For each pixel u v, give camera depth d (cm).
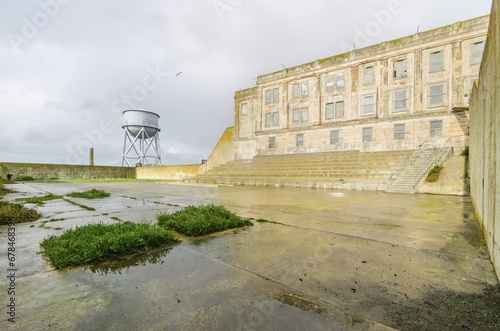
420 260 337
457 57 1808
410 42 1984
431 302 234
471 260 336
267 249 384
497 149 292
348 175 1722
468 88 1772
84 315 212
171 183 2328
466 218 616
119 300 237
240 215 659
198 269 309
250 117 3108
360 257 349
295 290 257
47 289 257
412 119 1967
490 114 364
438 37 1870
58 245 364
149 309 222
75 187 1767
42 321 203
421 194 1220
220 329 195
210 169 2942
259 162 2622
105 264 325
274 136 2809
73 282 273
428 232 482
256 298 241
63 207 801
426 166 1484
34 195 1176
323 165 2055
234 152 3241
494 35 325
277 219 609
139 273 298
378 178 1550
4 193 1261
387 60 2098
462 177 1230
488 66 389
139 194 1250
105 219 606
